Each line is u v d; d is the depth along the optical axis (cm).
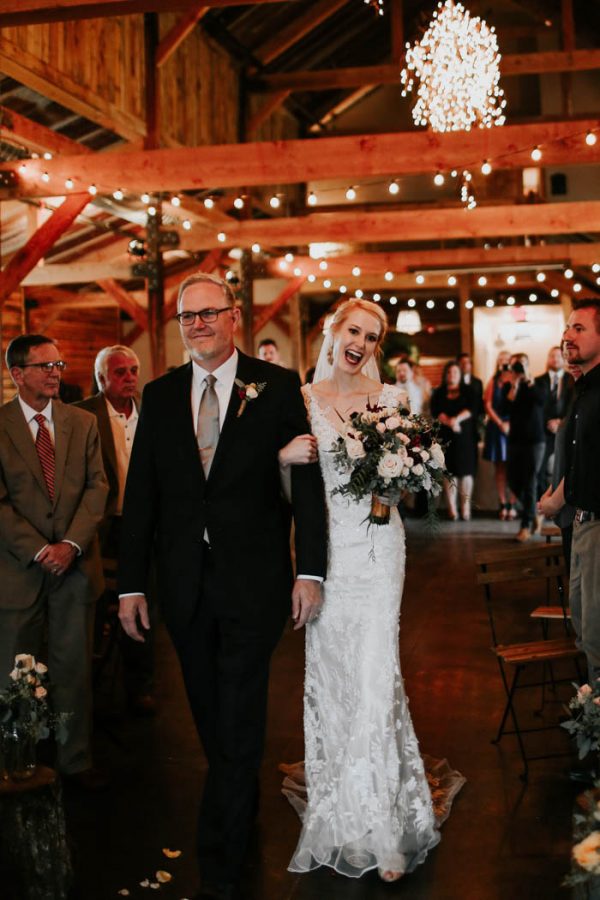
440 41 714
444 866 315
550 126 727
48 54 838
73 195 828
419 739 433
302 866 315
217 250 1361
